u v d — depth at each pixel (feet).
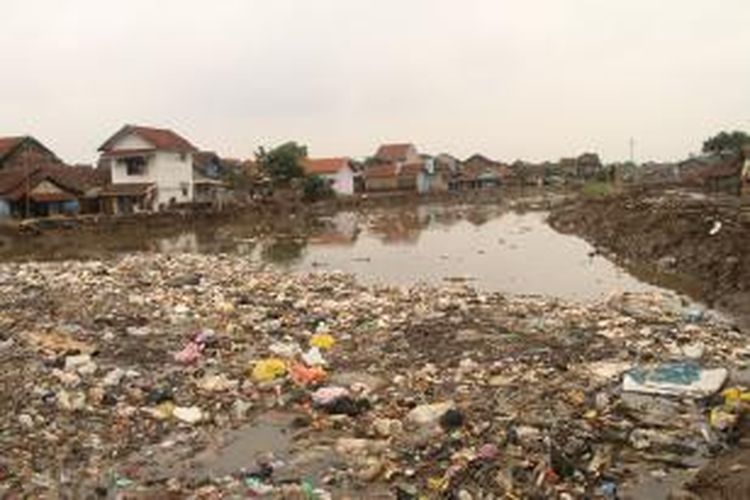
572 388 47.52
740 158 220.23
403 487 34.73
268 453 40.29
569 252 132.26
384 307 75.66
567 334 62.69
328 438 41.93
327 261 125.90
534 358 55.31
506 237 164.96
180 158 230.27
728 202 137.49
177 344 62.39
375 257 130.72
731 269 83.41
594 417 42.22
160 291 86.79
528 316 70.64
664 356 55.11
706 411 43.57
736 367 52.49
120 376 52.01
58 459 39.29
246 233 192.03
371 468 36.88
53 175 200.64
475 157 487.61
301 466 38.45
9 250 155.53
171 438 42.65
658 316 69.41
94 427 43.65
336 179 328.29
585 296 85.87
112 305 78.64
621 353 56.13
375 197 303.27
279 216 241.76
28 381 50.31
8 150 220.64
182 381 51.98
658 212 127.34
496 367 52.95
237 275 102.27
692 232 106.11
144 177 221.05
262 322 70.03
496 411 43.47
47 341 61.57
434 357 57.16
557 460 36.11
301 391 49.57
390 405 46.26
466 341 61.57
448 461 37.09
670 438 39.78
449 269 112.47
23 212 190.29
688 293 85.35
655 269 104.42
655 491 34.55
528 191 392.27
